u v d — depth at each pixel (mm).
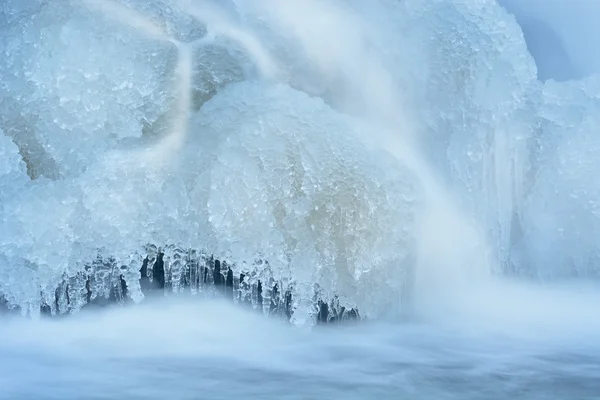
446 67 8258
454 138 8141
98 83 7348
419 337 6438
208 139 6992
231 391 5223
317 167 6707
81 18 7547
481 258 7680
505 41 8422
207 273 6684
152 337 6266
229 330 6426
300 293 6512
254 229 6570
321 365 5742
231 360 5824
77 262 6562
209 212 6570
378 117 8125
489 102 8172
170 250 6664
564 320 6934
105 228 6586
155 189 6730
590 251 7945
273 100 7070
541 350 6137
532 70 8508
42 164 7234
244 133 6820
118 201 6637
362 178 6711
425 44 8344
